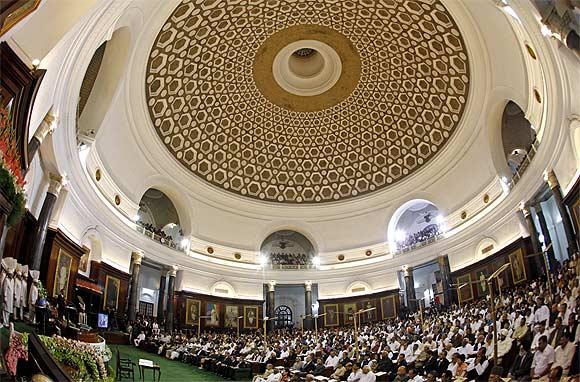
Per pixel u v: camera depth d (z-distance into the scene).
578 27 9.25
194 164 30.62
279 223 34.06
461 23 20.78
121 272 22.77
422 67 26.73
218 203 32.12
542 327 10.60
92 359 10.09
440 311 24.91
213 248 31.44
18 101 9.45
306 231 34.22
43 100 11.34
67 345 9.60
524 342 10.92
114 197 23.36
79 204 18.16
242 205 33.03
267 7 24.58
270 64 28.75
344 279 32.44
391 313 29.91
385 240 32.25
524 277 20.81
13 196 7.05
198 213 31.09
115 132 22.25
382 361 13.64
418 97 28.50
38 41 9.19
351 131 32.34
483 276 24.06
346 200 33.69
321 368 14.66
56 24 9.38
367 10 24.86
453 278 26.34
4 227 6.96
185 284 28.88
